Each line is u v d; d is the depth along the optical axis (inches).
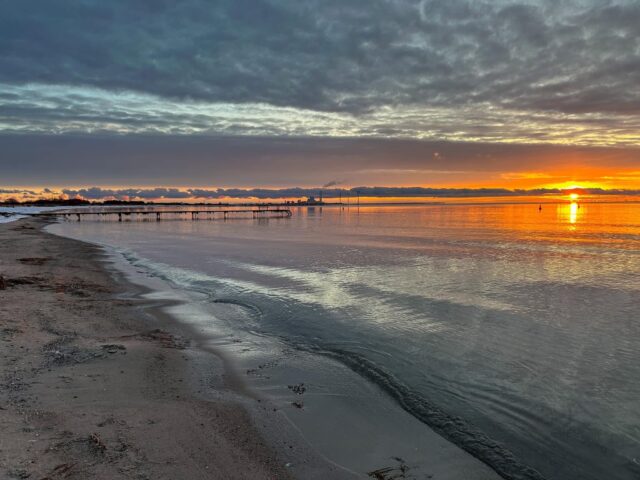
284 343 425.7
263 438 233.6
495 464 231.1
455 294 675.4
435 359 391.2
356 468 216.7
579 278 840.9
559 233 2089.1
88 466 183.0
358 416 275.6
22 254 1062.4
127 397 265.4
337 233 2165.4
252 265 970.1
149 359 340.8
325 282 762.8
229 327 474.3
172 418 241.6
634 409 301.4
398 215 5280.5
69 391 264.8
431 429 265.6
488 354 407.2
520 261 1085.8
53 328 405.4
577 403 308.5
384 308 579.8
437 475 217.5
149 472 185.3
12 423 214.7
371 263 1020.5
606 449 251.1
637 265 1028.5
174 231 2377.0
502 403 306.5
